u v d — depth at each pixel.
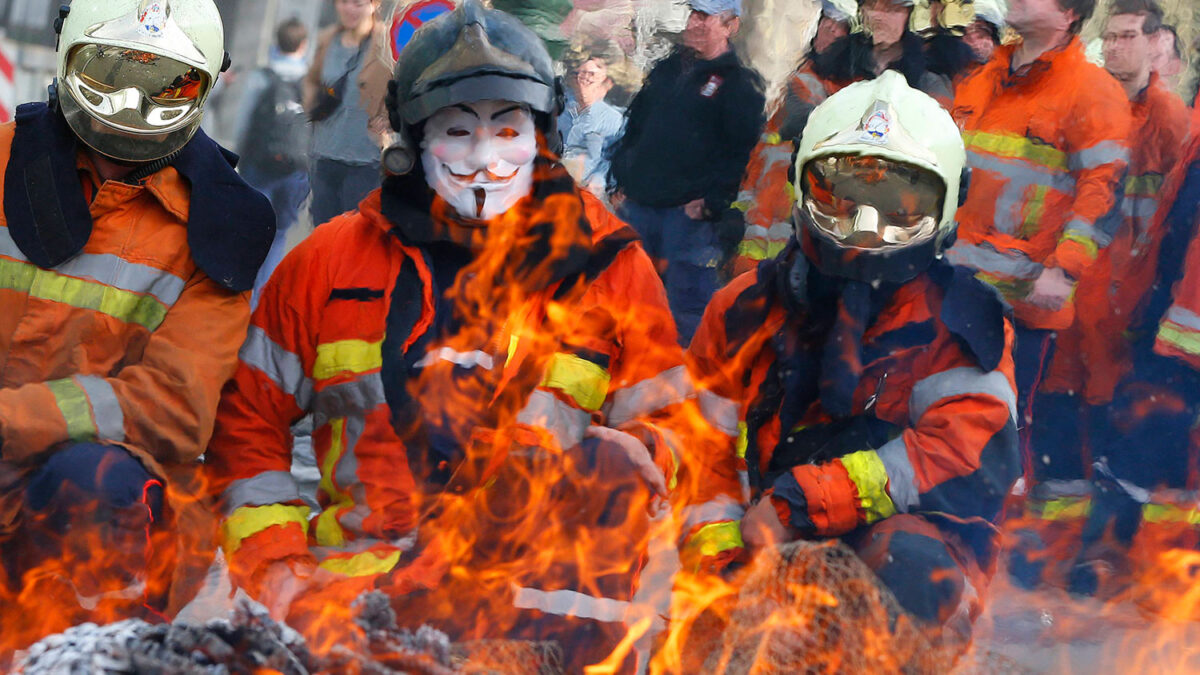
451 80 4.33
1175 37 8.95
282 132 9.88
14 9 13.75
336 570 4.29
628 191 8.41
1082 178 6.75
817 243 4.47
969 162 6.85
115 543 4.06
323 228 4.55
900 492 4.32
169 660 3.28
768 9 9.81
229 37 12.94
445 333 4.45
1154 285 7.05
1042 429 7.25
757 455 4.68
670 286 8.37
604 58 10.08
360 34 9.08
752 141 8.25
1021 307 6.75
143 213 4.41
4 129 4.40
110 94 4.20
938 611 4.12
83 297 4.32
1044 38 6.75
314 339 4.47
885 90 4.50
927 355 4.51
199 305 4.43
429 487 4.36
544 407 4.42
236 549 4.34
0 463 4.16
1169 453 6.75
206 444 4.36
